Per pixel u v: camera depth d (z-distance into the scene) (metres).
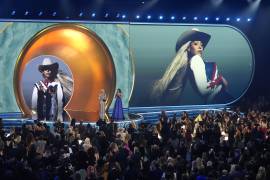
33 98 45.47
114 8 48.88
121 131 35.06
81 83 47.03
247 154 27.45
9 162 24.30
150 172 24.72
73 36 46.62
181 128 36.62
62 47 46.38
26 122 43.06
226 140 34.31
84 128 34.22
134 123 41.09
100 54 47.50
